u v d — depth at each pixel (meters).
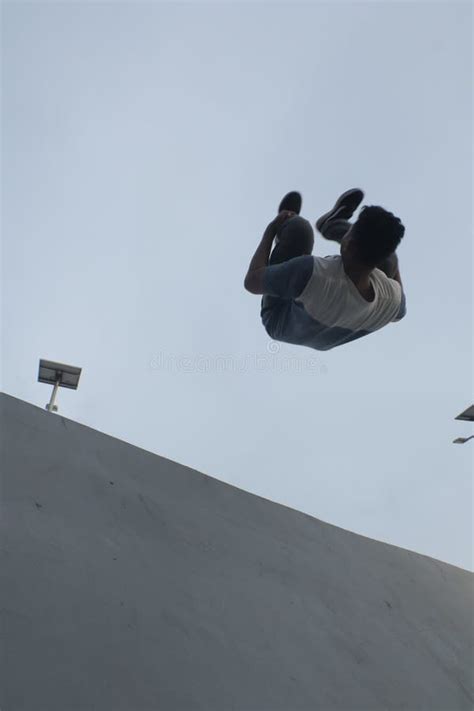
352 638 2.69
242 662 2.28
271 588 2.67
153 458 2.85
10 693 1.79
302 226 2.32
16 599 2.01
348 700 2.41
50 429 2.63
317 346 2.44
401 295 2.38
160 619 2.25
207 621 2.36
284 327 2.38
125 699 1.95
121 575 2.31
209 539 2.69
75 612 2.09
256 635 2.42
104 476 2.63
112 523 2.48
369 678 2.55
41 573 2.13
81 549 2.30
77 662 1.96
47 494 2.41
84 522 2.41
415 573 3.29
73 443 2.66
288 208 2.48
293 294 2.19
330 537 3.15
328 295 2.16
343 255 2.20
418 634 2.93
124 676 2.01
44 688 1.85
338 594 2.87
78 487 2.52
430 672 2.76
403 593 3.11
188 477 2.89
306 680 2.37
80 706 1.86
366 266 2.17
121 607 2.20
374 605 2.94
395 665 2.69
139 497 2.65
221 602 2.46
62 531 2.32
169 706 2.01
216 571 2.58
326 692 2.38
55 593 2.11
